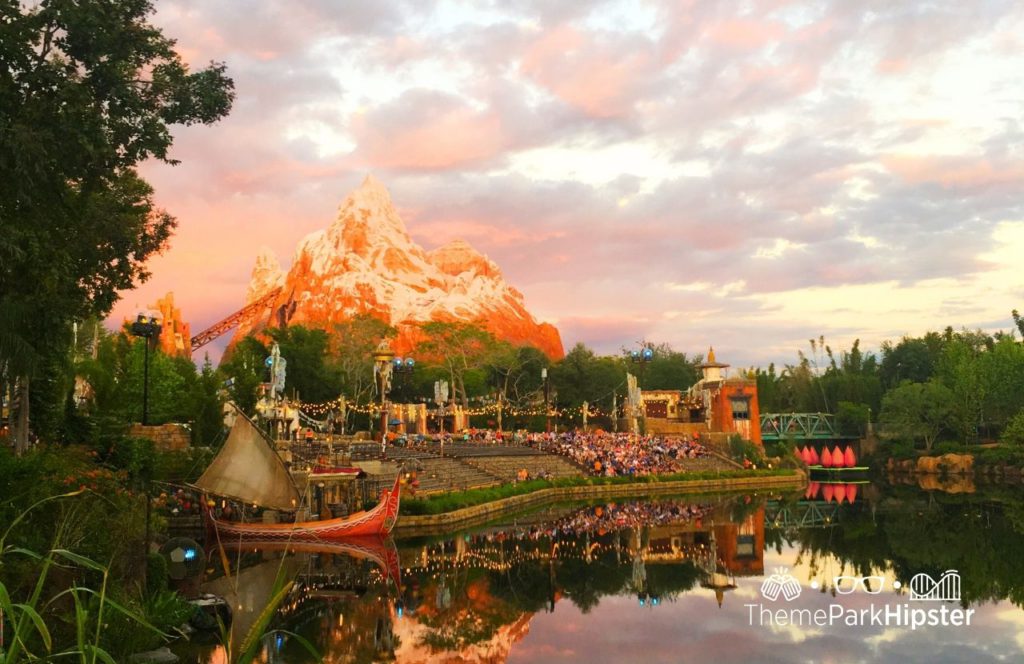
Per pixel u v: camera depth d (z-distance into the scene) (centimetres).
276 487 4738
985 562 4431
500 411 11056
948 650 2672
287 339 11406
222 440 6300
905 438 12700
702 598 3531
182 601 2500
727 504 7875
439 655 2564
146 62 3266
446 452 8069
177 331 13112
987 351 12950
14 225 2981
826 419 13550
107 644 1919
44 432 4247
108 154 3080
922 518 6581
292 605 3178
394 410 10119
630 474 9300
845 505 7775
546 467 8762
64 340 3478
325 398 11431
